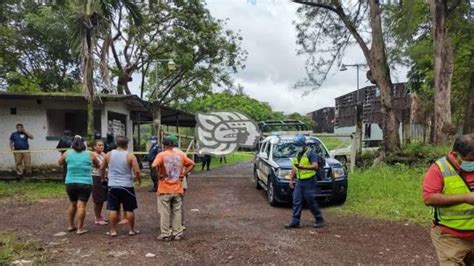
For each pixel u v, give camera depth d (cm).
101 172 841
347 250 660
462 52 2411
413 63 2375
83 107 1730
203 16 3030
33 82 2680
